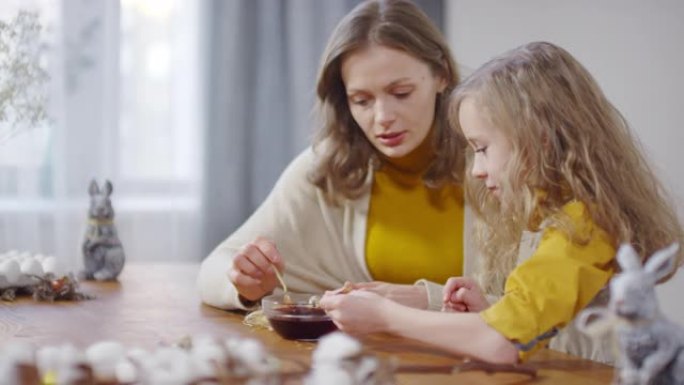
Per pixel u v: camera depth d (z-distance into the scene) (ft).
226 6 10.80
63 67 10.57
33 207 10.55
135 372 3.16
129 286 6.40
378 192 6.09
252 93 10.95
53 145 10.59
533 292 3.80
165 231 11.04
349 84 5.52
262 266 5.16
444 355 3.73
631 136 4.60
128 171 10.96
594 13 11.10
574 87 4.39
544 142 4.29
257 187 11.00
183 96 11.03
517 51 4.57
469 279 4.69
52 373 3.13
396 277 5.98
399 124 5.48
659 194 4.55
